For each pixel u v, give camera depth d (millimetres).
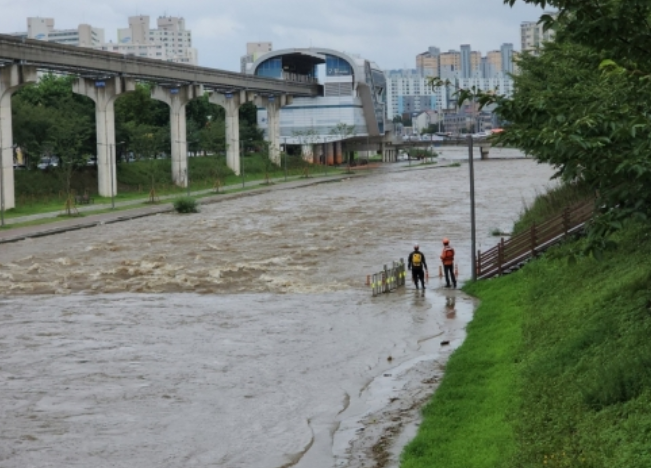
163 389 30766
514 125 19781
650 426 18391
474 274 48250
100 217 91875
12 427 26734
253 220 89250
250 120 199625
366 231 77812
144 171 134500
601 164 17703
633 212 17609
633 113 18219
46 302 48031
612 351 23797
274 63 187750
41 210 98438
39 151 114562
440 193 118438
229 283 53156
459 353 32250
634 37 18469
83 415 27891
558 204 57312
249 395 29953
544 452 19359
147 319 42906
